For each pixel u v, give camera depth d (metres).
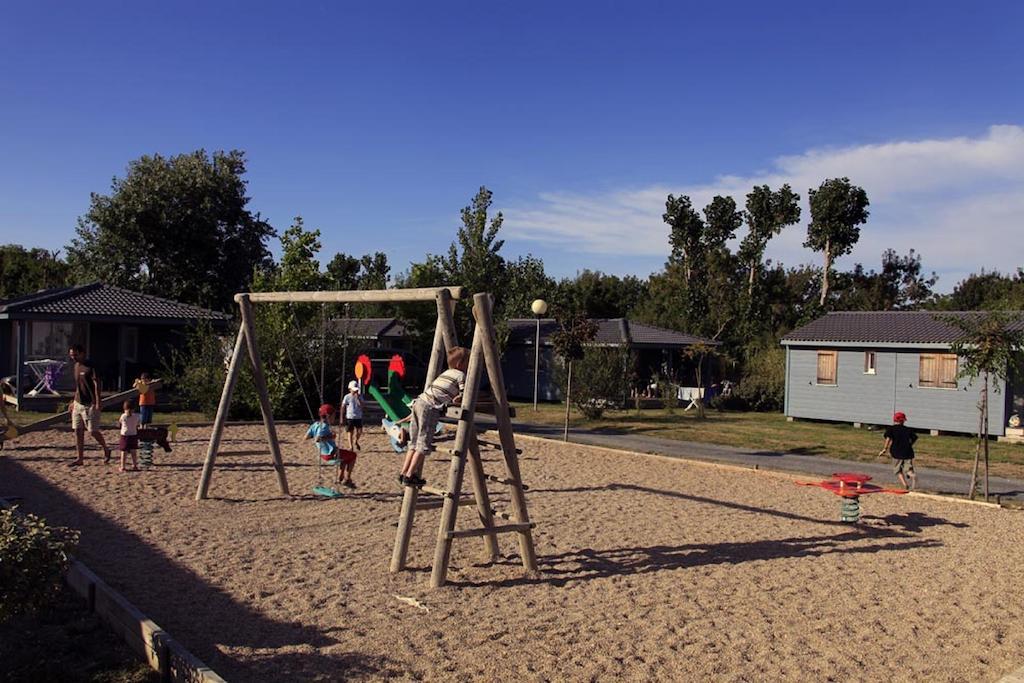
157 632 5.37
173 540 8.69
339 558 8.18
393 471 13.68
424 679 5.30
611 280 59.44
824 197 51.16
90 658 5.54
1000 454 19.38
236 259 42.16
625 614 6.76
